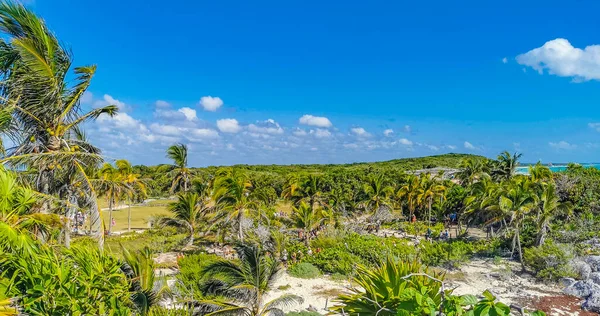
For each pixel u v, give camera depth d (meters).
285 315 18.42
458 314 4.27
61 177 13.88
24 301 6.96
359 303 6.84
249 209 35.94
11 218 9.02
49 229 10.70
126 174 45.34
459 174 67.38
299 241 36.31
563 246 26.83
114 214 61.34
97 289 8.43
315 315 18.58
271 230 32.59
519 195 30.42
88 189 13.78
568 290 22.78
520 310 4.16
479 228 47.84
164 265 28.58
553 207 30.00
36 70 11.75
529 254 27.03
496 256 30.08
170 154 51.28
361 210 56.22
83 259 8.70
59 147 13.45
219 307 13.95
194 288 18.25
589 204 38.97
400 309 4.65
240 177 41.78
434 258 29.02
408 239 40.12
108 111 14.93
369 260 27.75
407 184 56.06
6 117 11.11
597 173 45.06
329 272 28.06
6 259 7.30
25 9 11.58
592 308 20.06
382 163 138.75
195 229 38.28
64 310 7.39
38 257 7.79
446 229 48.12
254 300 14.75
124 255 12.28
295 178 59.03
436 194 53.75
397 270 6.82
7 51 11.48
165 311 12.33
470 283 24.89
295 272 27.25
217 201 34.41
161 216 42.88
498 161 59.81
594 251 28.33
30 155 12.12
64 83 13.41
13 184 9.23
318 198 56.06
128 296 9.59
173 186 52.78
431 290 6.23
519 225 33.06
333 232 37.06
